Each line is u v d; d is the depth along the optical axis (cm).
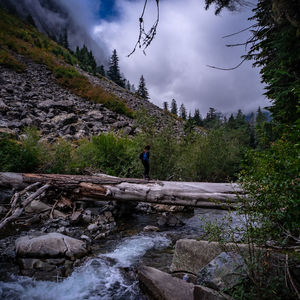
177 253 361
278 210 212
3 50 3181
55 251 382
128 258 414
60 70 3278
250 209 233
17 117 1466
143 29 175
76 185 610
